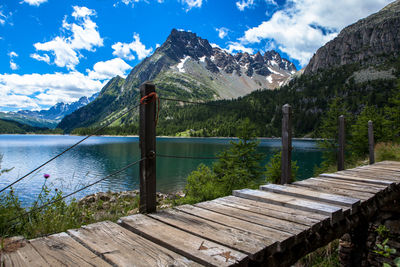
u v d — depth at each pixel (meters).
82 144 106.12
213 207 3.24
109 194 13.09
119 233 2.28
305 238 2.48
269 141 105.00
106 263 1.71
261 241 2.14
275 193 3.99
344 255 5.20
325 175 5.91
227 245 2.06
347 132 18.55
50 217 3.56
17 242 2.05
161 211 2.98
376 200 4.22
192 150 71.69
